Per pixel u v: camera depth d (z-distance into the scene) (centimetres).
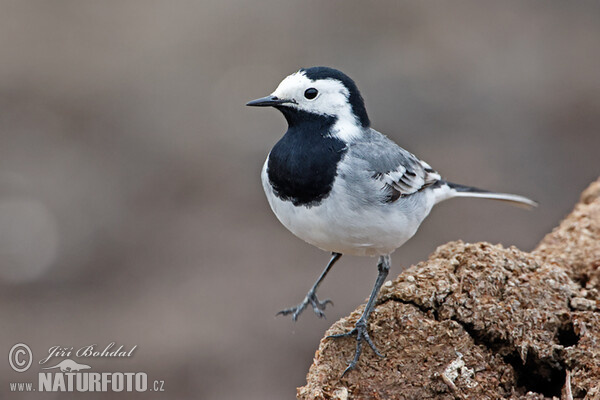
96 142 1892
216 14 2416
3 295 1451
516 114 1920
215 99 2020
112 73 2133
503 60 2123
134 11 2447
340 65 2111
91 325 1362
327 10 2388
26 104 1998
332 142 724
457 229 1545
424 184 787
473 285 700
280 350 1284
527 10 2364
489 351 674
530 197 1641
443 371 647
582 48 2159
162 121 1956
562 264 791
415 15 2348
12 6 2439
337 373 661
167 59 2194
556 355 659
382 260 766
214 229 1620
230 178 1777
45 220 1641
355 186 705
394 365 660
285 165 720
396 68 2091
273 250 1546
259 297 1405
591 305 696
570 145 1811
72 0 2502
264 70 2105
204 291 1433
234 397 1190
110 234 1619
